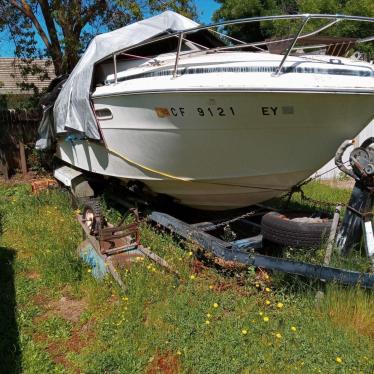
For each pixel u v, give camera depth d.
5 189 8.93
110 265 4.32
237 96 3.87
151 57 5.57
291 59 4.13
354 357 3.05
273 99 3.80
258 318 3.51
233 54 4.55
